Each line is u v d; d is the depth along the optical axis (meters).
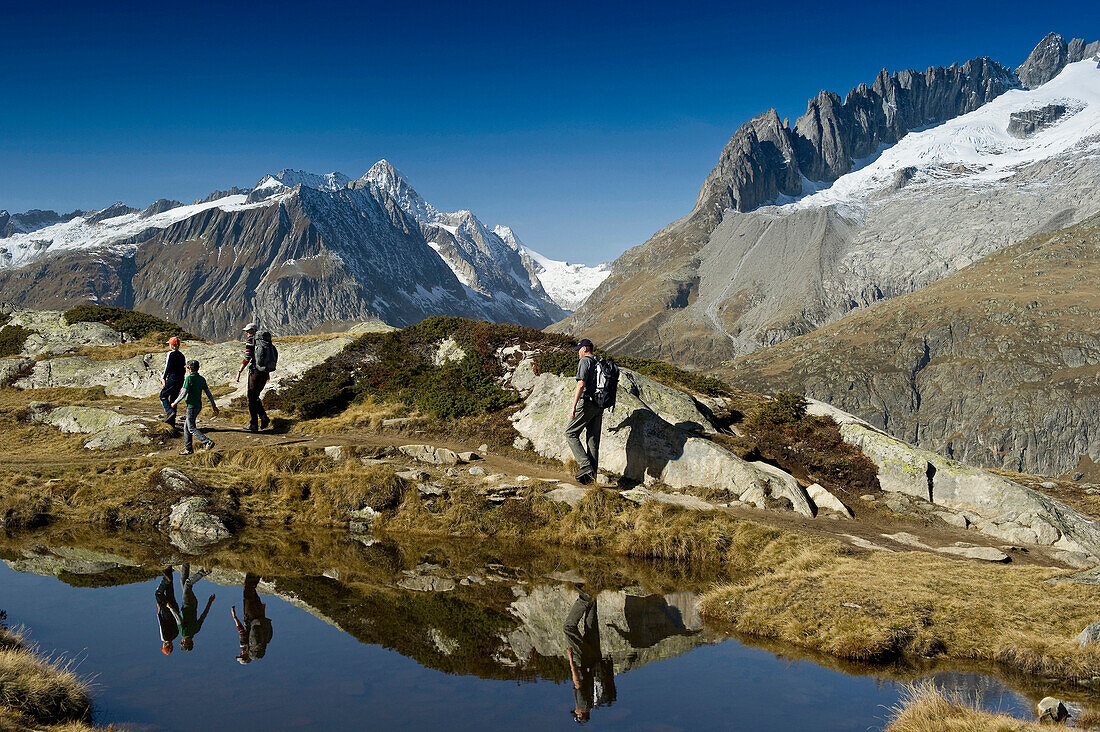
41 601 12.95
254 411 24.25
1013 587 13.43
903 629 11.69
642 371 28.86
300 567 15.65
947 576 14.03
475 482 19.95
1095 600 12.67
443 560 16.52
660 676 10.54
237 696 9.28
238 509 19.08
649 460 20.64
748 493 19.30
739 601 13.45
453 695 9.60
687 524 17.50
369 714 8.86
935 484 20.86
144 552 16.44
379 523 18.81
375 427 24.66
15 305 40.22
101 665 10.18
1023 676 10.60
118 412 25.52
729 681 10.36
